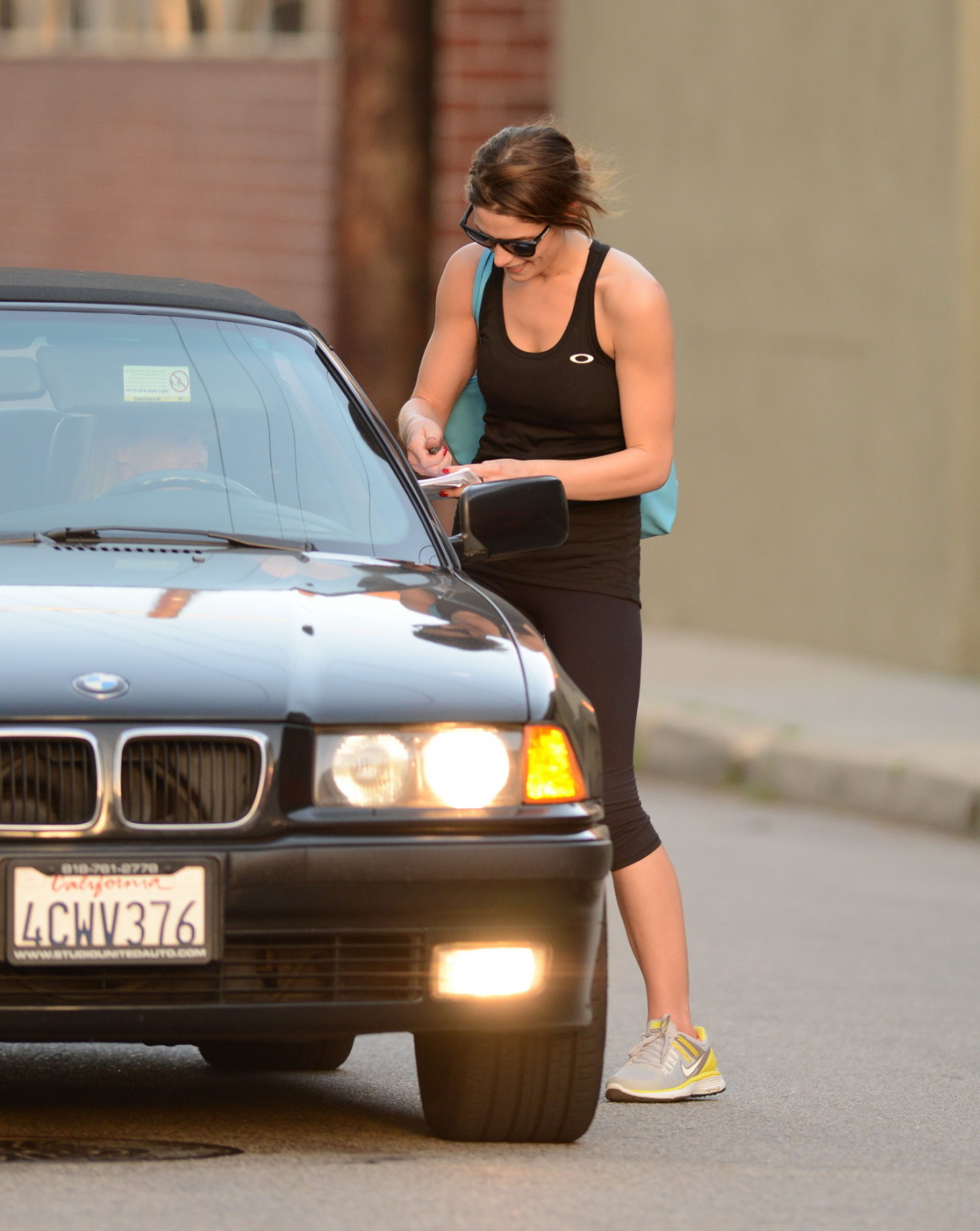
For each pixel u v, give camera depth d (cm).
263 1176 1600
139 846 1517
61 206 7719
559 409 1983
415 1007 1569
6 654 1565
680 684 4725
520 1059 1669
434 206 4641
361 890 1545
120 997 1523
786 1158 1750
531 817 1590
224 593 1712
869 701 4522
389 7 4547
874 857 3525
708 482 5544
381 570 1839
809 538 5206
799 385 5228
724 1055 2166
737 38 5409
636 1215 1538
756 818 3884
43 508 1847
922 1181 1688
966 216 4728
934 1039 2267
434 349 2050
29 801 1516
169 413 1942
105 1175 1592
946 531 4812
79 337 1986
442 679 1617
